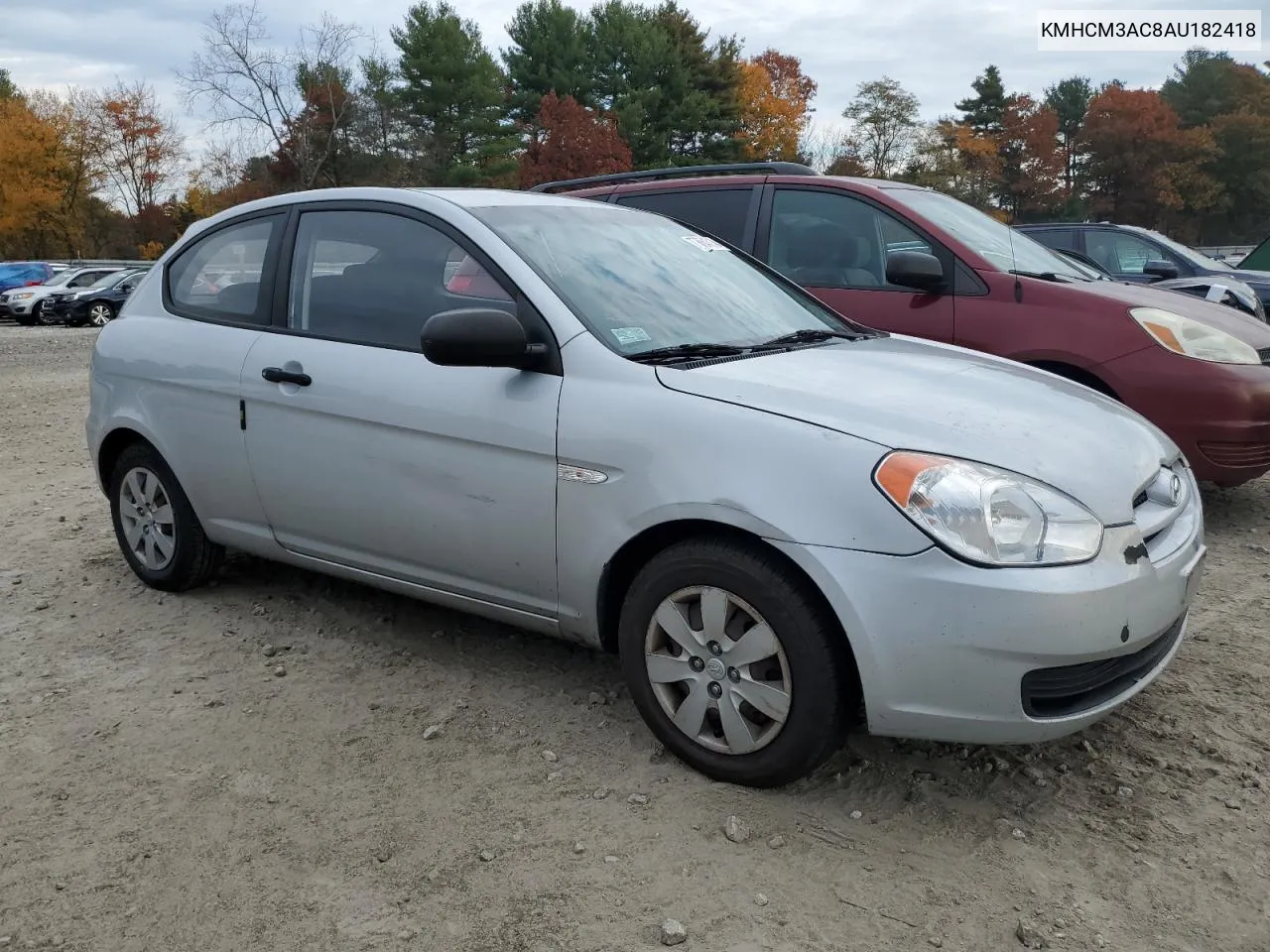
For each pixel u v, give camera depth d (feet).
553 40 171.32
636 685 9.99
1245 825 9.02
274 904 8.09
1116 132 228.84
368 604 14.30
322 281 12.55
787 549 8.66
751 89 189.47
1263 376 16.49
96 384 14.89
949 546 8.29
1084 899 8.07
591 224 12.57
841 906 7.98
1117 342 16.83
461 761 10.16
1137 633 8.73
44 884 8.36
